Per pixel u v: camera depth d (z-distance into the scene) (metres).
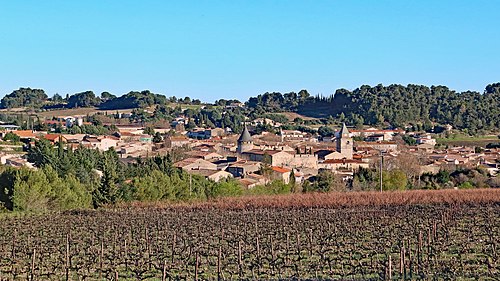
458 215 61.75
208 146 176.62
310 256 39.81
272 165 136.88
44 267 37.31
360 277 32.94
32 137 168.75
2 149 143.38
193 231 53.12
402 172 109.81
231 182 89.25
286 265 36.19
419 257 36.91
